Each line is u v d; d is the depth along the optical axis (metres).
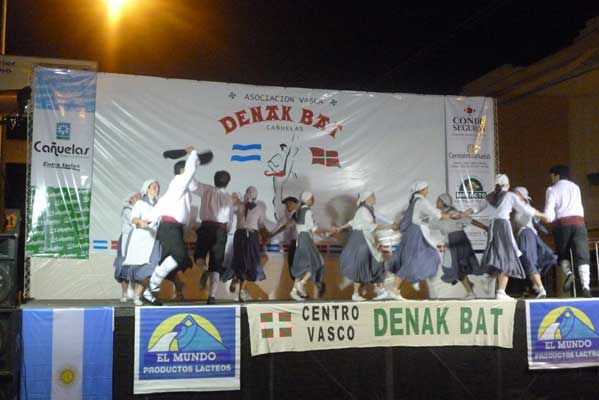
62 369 6.76
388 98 9.52
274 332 7.31
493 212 8.73
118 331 6.96
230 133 9.02
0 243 6.64
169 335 7.03
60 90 8.54
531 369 7.85
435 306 7.73
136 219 7.97
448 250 9.41
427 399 7.65
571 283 8.67
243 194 8.96
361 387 7.51
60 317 6.79
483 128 9.74
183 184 7.67
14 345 6.57
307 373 7.40
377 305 7.61
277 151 9.14
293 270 8.60
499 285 8.24
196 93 8.96
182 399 7.06
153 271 7.86
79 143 8.57
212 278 8.18
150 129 8.80
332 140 9.32
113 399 6.88
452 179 9.58
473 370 7.78
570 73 10.74
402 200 9.44
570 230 8.62
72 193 8.53
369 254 8.77
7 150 12.94
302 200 8.67
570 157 11.77
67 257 8.48
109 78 8.71
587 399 8.02
